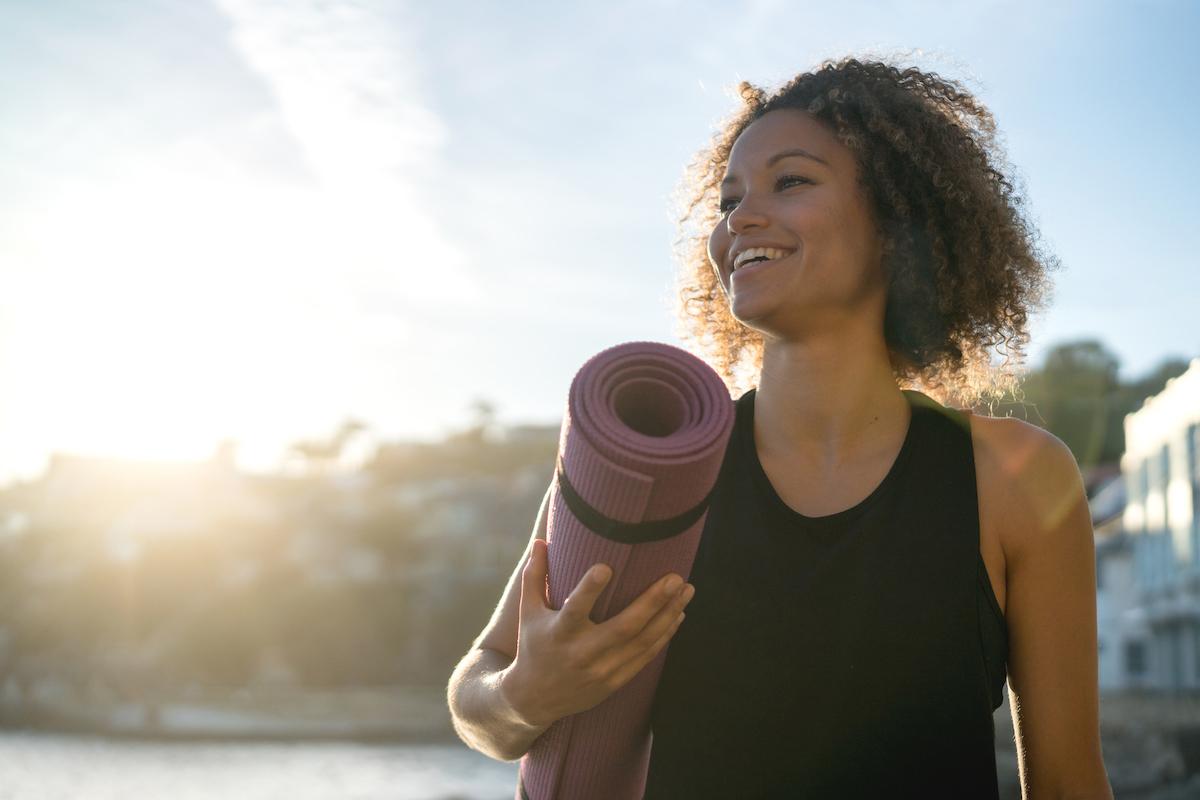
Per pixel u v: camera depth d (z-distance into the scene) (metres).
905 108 1.92
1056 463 1.71
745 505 1.72
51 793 46.72
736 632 1.64
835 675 1.60
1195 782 29.59
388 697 102.56
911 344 1.96
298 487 154.25
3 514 138.50
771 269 1.76
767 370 1.83
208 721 91.38
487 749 1.67
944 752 1.58
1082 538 1.72
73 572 118.44
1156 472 42.66
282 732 85.56
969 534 1.65
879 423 1.76
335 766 61.44
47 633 114.56
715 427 1.36
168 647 113.25
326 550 120.81
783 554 1.66
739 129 2.30
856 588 1.62
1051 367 68.38
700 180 2.39
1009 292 2.04
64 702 104.75
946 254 1.93
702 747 1.62
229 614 114.12
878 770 1.57
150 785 50.41
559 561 1.42
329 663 113.06
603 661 1.40
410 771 58.28
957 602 1.62
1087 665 1.71
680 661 1.66
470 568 120.06
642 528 1.34
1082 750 1.70
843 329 1.79
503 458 169.50
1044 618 1.70
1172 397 39.84
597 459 1.33
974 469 1.70
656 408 1.44
